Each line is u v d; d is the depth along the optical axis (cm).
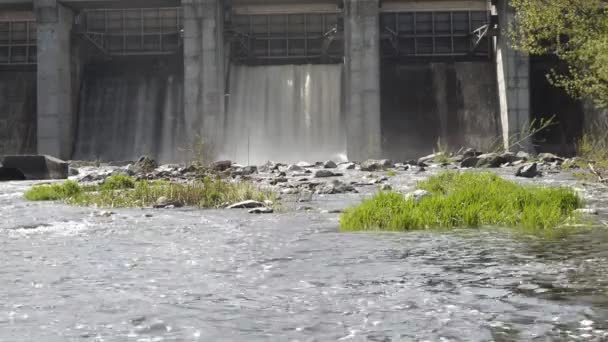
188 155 5609
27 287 559
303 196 1758
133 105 6247
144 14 6319
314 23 6266
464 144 5909
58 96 5856
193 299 506
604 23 2477
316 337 394
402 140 5966
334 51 6281
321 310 465
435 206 1073
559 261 652
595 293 500
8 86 6378
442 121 6000
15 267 668
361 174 2784
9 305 488
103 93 6325
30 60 6394
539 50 2662
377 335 397
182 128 6112
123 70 6425
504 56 5559
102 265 677
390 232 935
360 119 5641
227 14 5934
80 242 876
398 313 452
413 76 6175
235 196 1622
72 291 540
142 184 1856
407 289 533
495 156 3231
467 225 1002
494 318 432
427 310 459
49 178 3222
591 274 579
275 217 1223
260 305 483
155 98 6259
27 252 781
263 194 1650
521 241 806
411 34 6072
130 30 6331
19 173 3186
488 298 492
